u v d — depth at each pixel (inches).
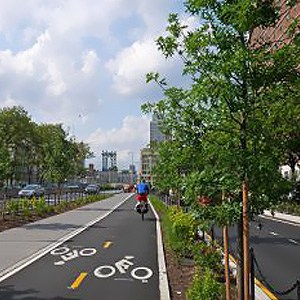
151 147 796.0
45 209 1217.4
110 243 678.5
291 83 247.4
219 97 255.6
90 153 3289.9
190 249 507.5
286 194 260.5
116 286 402.9
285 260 572.1
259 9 242.1
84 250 608.1
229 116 268.7
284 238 813.9
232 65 241.0
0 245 645.3
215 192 268.7
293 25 250.8
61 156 1605.6
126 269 479.2
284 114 246.4
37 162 3376.0
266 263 550.6
